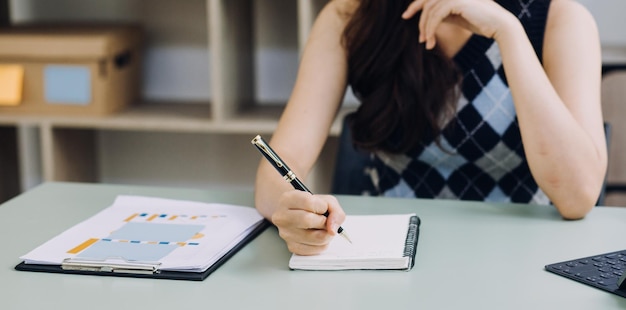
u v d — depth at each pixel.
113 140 3.14
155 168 3.15
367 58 1.62
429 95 1.60
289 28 2.94
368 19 1.60
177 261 1.09
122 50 2.79
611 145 2.32
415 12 1.54
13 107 2.73
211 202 1.44
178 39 3.02
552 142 1.38
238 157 3.10
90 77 2.68
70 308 0.98
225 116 2.66
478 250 1.18
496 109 1.64
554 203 1.36
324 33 1.67
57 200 1.45
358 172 1.80
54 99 2.71
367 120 1.65
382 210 1.39
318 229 1.11
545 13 1.61
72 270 1.10
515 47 1.46
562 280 1.06
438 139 1.64
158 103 2.98
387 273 1.09
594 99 1.50
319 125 1.58
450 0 1.50
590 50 1.56
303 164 1.52
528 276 1.07
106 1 3.02
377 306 0.98
